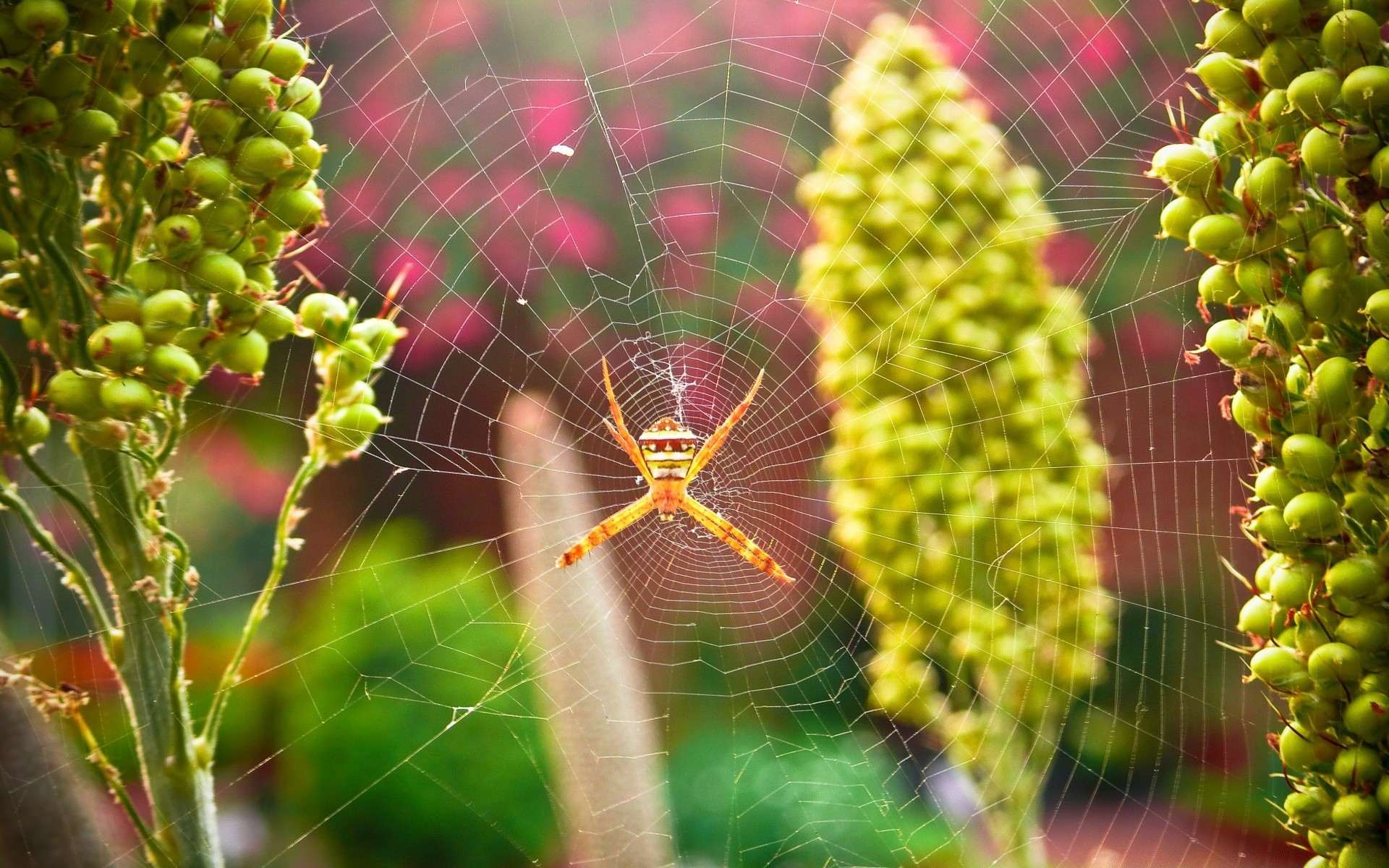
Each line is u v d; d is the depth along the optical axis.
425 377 0.84
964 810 0.54
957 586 0.52
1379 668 0.42
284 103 0.44
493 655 0.72
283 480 0.87
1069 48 0.69
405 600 0.74
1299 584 0.42
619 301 0.76
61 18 0.43
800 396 0.68
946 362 0.52
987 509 0.52
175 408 0.44
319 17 0.75
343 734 0.69
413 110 0.76
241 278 0.44
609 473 0.80
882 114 0.53
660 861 0.49
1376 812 0.42
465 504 0.91
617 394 0.68
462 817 0.67
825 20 0.76
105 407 0.43
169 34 0.44
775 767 0.76
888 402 0.52
